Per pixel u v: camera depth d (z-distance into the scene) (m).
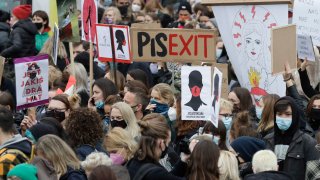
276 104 16.16
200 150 14.09
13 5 29.27
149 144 14.42
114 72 20.97
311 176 15.71
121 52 20.84
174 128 17.84
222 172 14.45
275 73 18.06
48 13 26.98
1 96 17.83
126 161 15.37
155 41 19.61
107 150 15.42
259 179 14.23
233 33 19.92
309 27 20.81
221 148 15.86
